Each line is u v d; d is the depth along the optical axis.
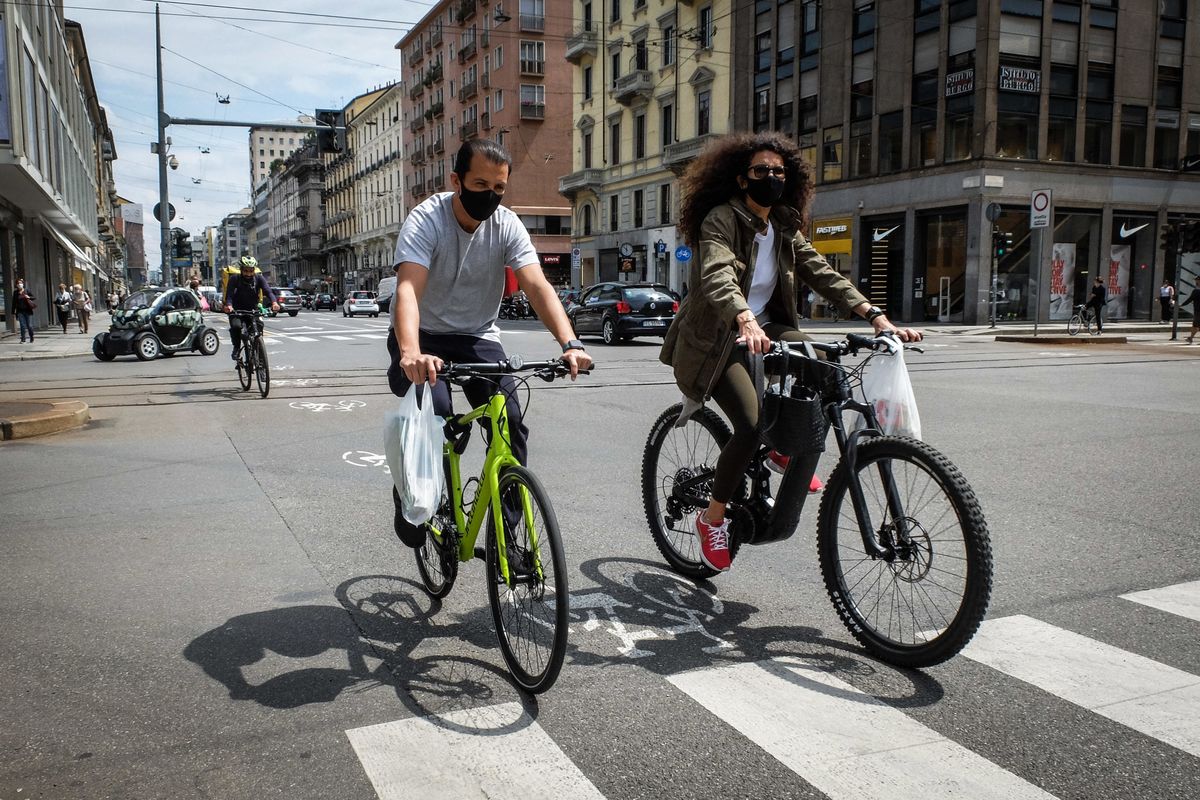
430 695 2.86
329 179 107.00
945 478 2.87
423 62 72.25
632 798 2.26
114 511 5.23
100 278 74.56
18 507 5.33
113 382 12.40
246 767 2.41
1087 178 28.83
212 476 6.18
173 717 2.70
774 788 2.30
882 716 2.69
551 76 57.22
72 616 3.56
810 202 3.58
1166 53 29.91
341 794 2.28
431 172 70.75
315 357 16.70
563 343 3.14
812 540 4.65
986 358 15.63
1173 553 4.30
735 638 3.32
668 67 38.53
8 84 19.12
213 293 53.31
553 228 57.66
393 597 3.79
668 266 38.47
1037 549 4.37
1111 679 2.93
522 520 2.88
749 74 34.97
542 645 2.79
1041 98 27.84
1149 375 12.60
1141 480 5.84
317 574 4.09
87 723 2.67
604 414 8.94
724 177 3.44
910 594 3.04
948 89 28.17
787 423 3.18
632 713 2.72
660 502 4.20
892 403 3.22
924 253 29.81
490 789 2.31
